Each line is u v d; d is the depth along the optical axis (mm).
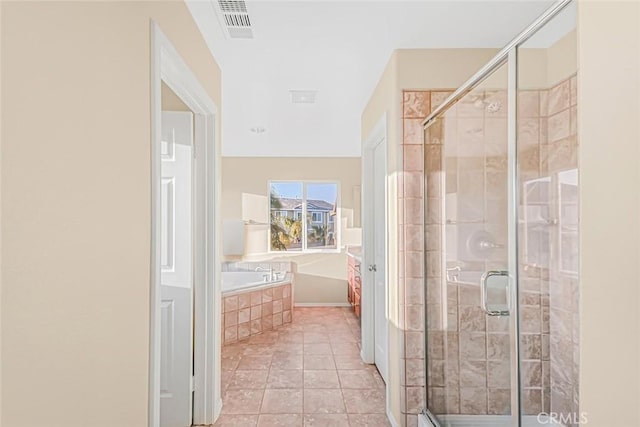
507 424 2053
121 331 1119
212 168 2420
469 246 2143
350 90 3074
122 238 1124
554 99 1909
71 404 890
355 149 5508
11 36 712
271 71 2678
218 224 2506
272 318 4699
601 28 745
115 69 1087
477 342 2113
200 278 2402
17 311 732
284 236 6168
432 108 2412
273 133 4508
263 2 1838
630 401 669
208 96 2268
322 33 2162
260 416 2521
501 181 2068
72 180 889
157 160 1357
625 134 681
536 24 1589
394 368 2498
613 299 712
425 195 2424
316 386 3002
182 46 1753
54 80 828
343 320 5133
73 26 891
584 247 795
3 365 701
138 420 1232
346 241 6113
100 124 1007
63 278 860
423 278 2424
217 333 2500
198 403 2387
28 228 758
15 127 725
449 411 2189
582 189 804
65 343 869
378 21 2055
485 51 2400
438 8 1912
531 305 2049
